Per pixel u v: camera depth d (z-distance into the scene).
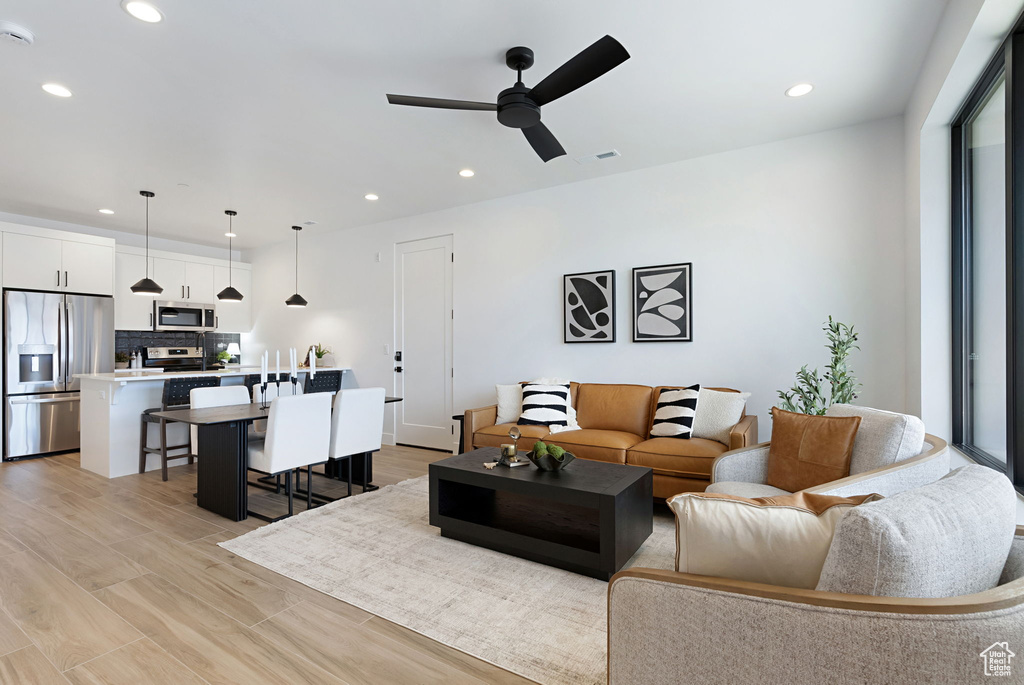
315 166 4.07
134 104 3.00
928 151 2.83
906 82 2.87
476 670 1.75
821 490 1.76
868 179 3.41
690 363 4.04
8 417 4.95
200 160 3.92
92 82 2.75
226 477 3.30
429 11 2.19
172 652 1.83
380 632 1.97
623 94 2.97
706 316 3.97
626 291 4.32
